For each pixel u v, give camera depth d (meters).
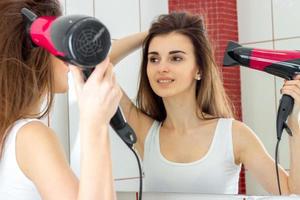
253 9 1.10
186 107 1.19
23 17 0.72
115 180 1.26
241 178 1.13
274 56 1.04
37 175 0.67
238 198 1.12
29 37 0.72
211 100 1.16
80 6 1.31
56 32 0.61
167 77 1.20
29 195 0.69
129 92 1.24
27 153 0.68
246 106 1.12
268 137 1.09
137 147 1.23
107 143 0.65
